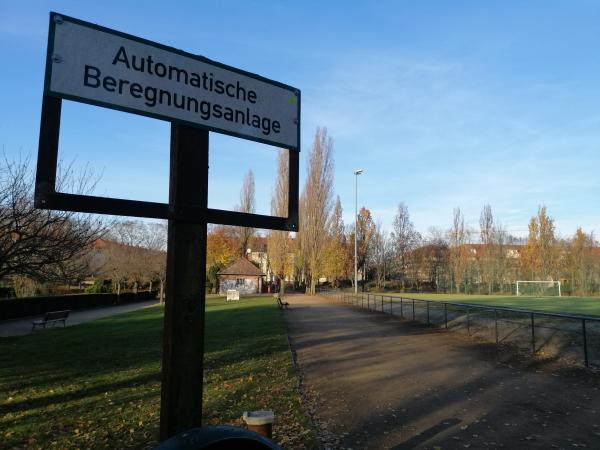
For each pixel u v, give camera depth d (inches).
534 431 231.0
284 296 2130.9
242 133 132.0
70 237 538.3
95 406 281.7
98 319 1044.5
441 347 516.1
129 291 2060.8
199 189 120.8
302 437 218.7
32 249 509.0
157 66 117.5
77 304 1465.3
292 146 143.3
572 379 346.3
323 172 2209.6
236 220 128.5
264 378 355.9
